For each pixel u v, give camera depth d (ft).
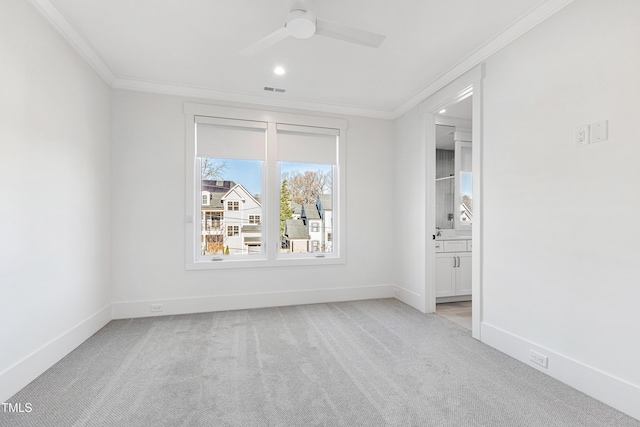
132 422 5.12
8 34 5.72
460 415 5.36
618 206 5.46
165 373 6.72
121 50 8.52
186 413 5.37
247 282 11.64
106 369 6.88
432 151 11.41
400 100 12.14
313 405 5.62
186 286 10.98
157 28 7.54
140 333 9.00
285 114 12.10
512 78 7.61
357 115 13.08
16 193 5.96
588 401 5.73
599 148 5.74
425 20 7.18
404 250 12.76
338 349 8.02
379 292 13.33
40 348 6.64
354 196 13.03
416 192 11.96
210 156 11.34
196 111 11.05
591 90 5.88
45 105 6.81
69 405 5.56
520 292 7.39
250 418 5.25
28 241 6.28
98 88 9.32
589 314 5.91
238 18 7.15
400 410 5.49
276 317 10.57
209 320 10.21
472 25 7.38
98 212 9.31
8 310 5.75
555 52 6.55
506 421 5.20
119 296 10.32
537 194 6.95
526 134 7.22
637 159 5.21
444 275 12.68
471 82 8.94
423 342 8.50
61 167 7.41
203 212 11.50
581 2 6.06
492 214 8.21
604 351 5.68
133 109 10.46
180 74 9.95
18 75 5.99
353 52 8.59
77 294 8.13
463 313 11.23
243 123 11.60
